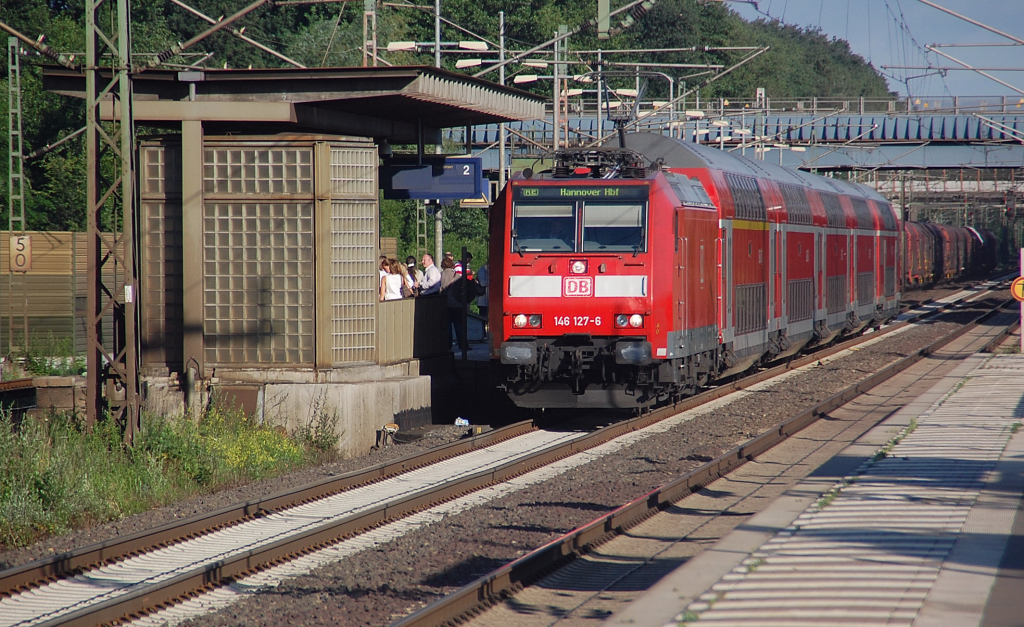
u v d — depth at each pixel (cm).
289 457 5800
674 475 5128
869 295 13400
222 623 2962
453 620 2898
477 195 8306
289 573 3572
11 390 5756
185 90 6356
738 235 8112
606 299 6494
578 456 5788
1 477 4600
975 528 3591
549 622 2938
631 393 6681
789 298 9719
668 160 7831
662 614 2759
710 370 7688
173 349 6488
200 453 5459
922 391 8256
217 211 6375
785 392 8406
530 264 6594
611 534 3891
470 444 6066
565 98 12938
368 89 6150
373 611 3073
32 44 5434
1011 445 5366
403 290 8462
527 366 6600
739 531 3681
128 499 4797
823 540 3484
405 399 6775
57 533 4284
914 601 2758
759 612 2717
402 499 4462
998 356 10462
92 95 5450
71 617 2930
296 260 6344
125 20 5441
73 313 9244
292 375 6341
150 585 3253
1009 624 2559
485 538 3916
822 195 11269
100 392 5562
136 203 5528
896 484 4431
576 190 6619
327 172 6288
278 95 6272
